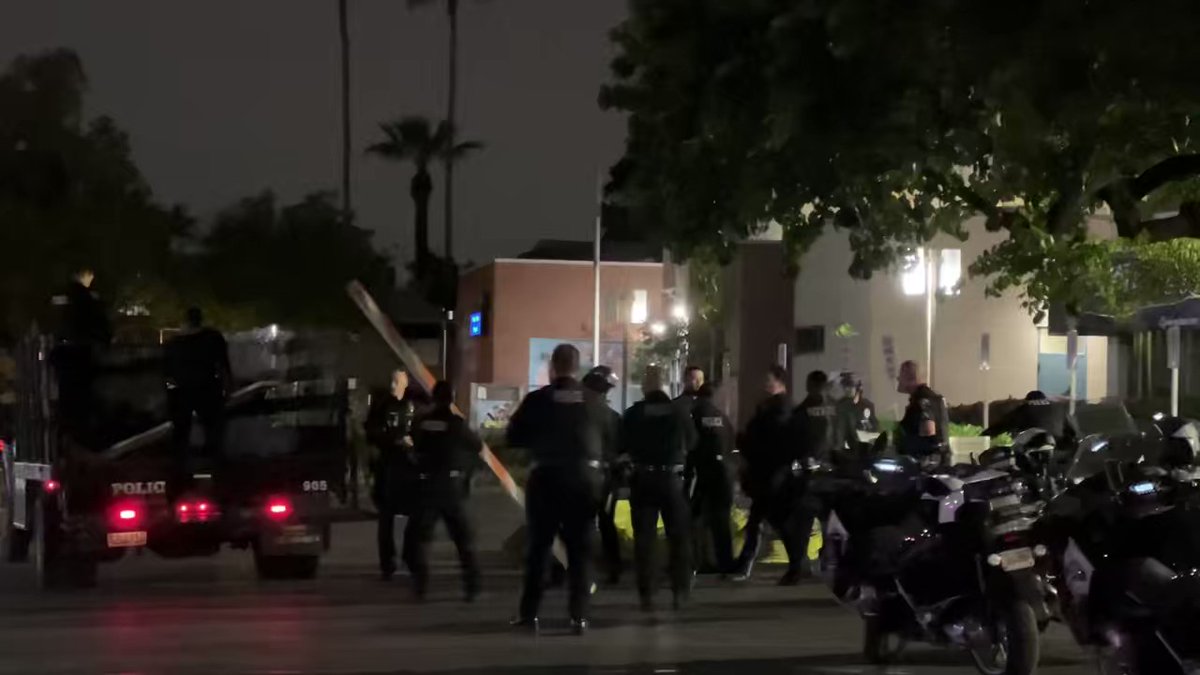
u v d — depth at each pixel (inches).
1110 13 362.0
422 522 573.9
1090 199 507.2
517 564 701.3
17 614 534.3
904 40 393.4
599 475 483.2
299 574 635.5
